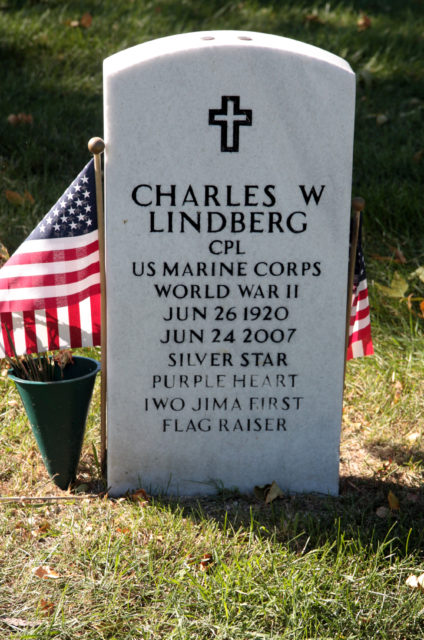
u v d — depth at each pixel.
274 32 3.98
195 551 1.94
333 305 2.02
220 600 1.84
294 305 2.02
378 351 2.44
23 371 2.06
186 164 1.96
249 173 1.97
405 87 3.64
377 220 2.73
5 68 3.53
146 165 1.96
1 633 1.80
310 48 1.97
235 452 2.07
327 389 2.05
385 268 2.65
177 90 1.94
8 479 2.10
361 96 3.52
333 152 1.97
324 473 2.08
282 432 2.07
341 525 2.00
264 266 2.01
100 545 1.94
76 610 1.84
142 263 2.00
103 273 2.02
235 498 2.07
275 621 1.83
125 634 1.81
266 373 2.04
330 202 1.98
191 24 4.03
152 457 2.07
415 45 4.08
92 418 2.24
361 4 4.64
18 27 3.78
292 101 1.95
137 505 2.03
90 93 3.42
